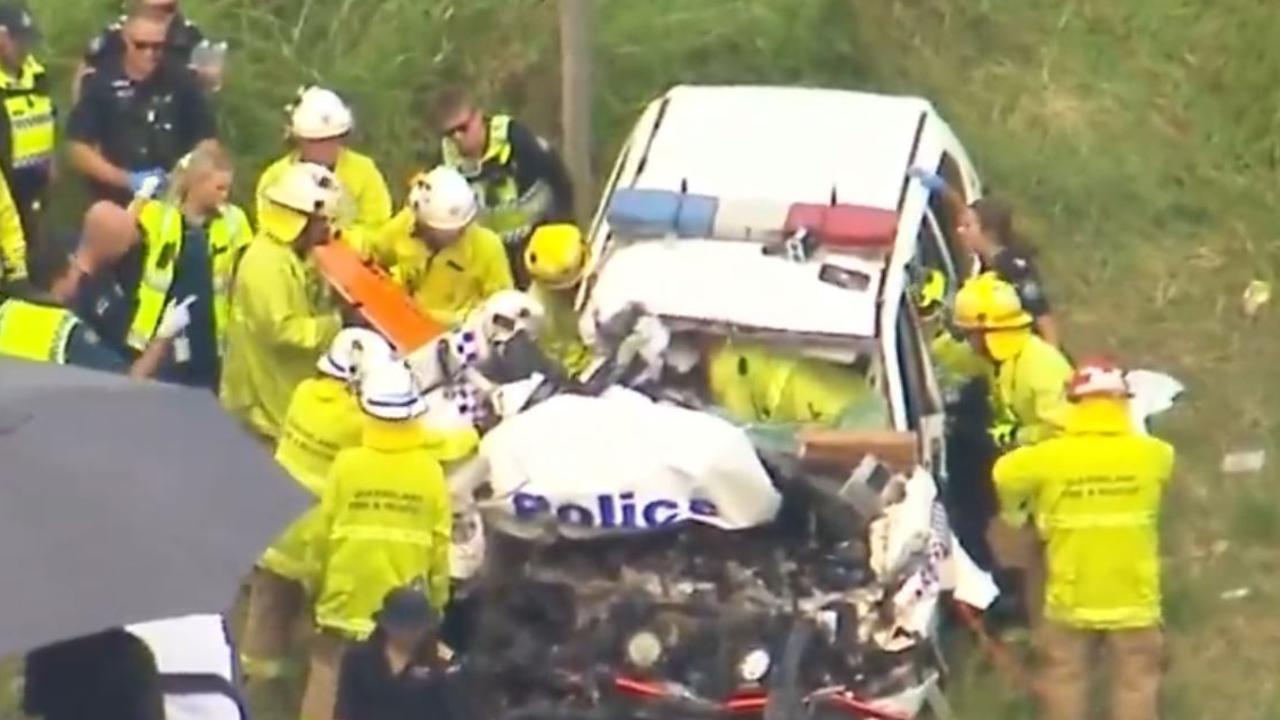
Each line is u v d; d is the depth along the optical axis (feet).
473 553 121.60
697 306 131.85
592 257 137.08
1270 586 145.69
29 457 77.77
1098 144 184.75
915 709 120.57
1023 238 168.66
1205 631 142.20
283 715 129.49
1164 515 151.53
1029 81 188.85
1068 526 124.57
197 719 81.41
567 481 119.85
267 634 129.80
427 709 112.88
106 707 81.35
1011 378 133.18
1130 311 172.76
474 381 127.95
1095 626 124.98
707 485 119.55
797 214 135.74
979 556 136.05
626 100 180.24
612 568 121.60
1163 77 189.78
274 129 175.94
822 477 123.65
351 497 119.55
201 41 159.22
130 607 74.13
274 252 133.80
